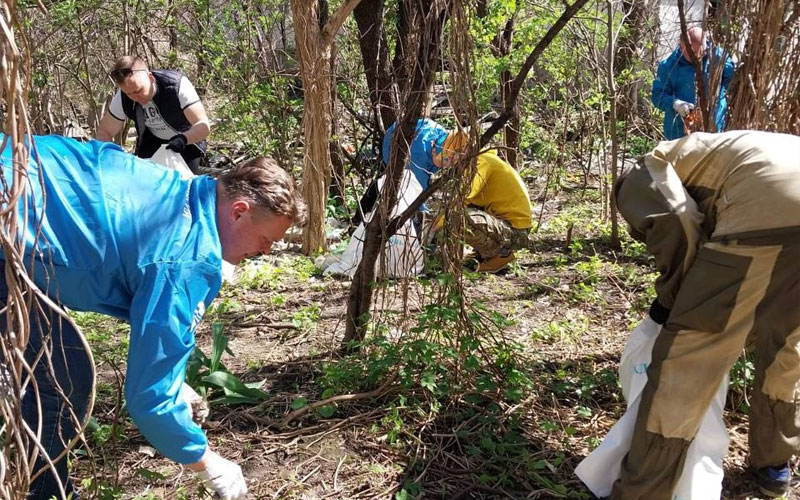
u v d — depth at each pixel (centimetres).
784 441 276
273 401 350
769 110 333
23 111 153
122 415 322
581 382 362
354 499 282
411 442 316
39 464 226
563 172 788
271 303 479
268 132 720
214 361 350
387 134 508
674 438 251
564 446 314
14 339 164
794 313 244
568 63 719
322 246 588
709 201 253
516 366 361
